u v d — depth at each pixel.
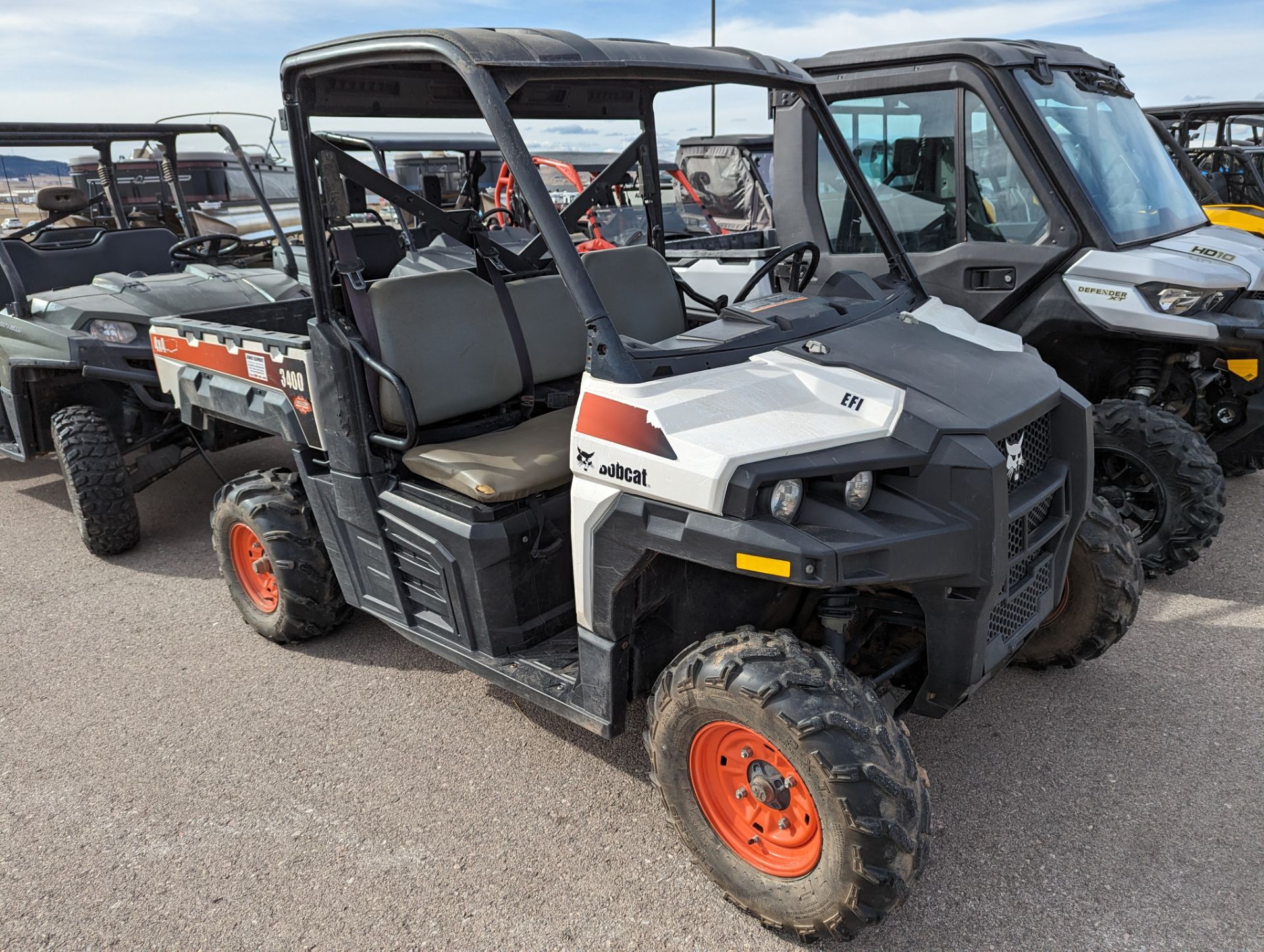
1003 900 2.19
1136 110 4.57
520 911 2.23
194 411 3.63
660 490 1.99
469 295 2.95
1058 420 2.35
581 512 2.15
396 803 2.64
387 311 2.73
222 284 4.95
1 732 3.04
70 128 5.12
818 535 1.89
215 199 8.73
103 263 5.40
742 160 8.26
